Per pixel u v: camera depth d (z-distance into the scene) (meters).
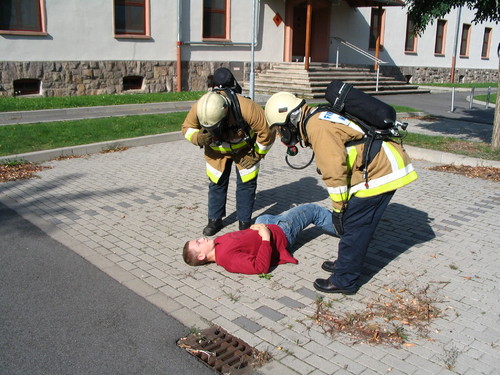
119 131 10.63
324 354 3.30
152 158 8.90
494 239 5.24
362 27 24.62
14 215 5.88
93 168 8.10
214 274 4.44
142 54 17.81
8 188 6.93
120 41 17.17
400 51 26.75
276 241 4.55
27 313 3.79
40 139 9.55
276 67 21.34
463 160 8.44
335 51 23.67
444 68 29.61
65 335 3.52
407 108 16.31
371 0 22.30
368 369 3.15
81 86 16.52
